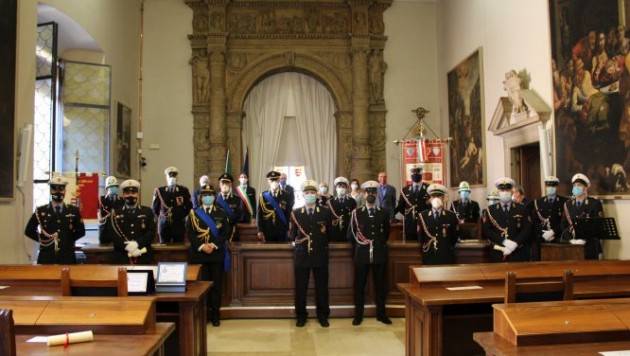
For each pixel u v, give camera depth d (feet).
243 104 41.27
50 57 27.35
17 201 22.00
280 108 42.22
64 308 9.89
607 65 21.24
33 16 23.43
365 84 40.63
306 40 41.11
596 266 14.96
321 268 20.67
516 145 28.48
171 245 22.27
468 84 35.32
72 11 28.50
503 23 30.22
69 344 8.96
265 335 19.38
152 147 40.11
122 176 35.86
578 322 9.00
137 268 14.12
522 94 26.53
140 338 9.37
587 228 19.54
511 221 20.31
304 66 41.06
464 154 36.06
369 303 22.39
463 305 14.82
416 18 42.34
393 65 42.01
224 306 21.98
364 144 40.24
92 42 31.63
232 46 40.86
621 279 14.60
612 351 8.39
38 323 9.61
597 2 21.79
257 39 40.88
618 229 20.93
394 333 19.57
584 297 13.03
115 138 34.60
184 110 40.65
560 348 8.58
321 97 42.68
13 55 21.48
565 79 23.90
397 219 31.40
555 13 24.58
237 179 39.96
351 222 21.12
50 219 20.03
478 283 14.39
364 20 40.93
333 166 42.14
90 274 14.34
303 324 20.66
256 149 42.01
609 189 21.15
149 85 40.55
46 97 27.30
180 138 40.47
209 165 39.73
